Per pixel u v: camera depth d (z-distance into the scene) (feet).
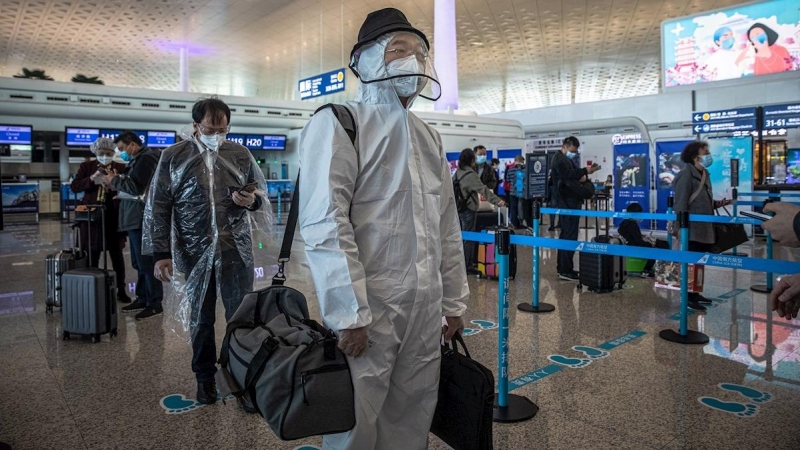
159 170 9.01
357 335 4.38
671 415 8.34
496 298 16.94
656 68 76.59
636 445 7.40
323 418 4.38
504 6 49.75
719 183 32.37
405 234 4.78
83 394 9.38
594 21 54.08
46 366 10.79
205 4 47.50
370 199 4.80
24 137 46.34
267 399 4.42
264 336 4.86
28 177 59.06
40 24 52.54
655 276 19.52
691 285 15.46
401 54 4.83
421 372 4.91
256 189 8.93
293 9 49.34
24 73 66.28
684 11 50.98
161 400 9.12
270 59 69.21
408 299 4.74
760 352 11.39
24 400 9.12
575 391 9.36
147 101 51.70
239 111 58.39
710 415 8.32
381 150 4.78
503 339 8.45
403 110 4.96
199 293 8.90
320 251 4.46
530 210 38.86
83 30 54.70
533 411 8.41
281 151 64.85
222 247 8.98
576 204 20.08
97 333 12.31
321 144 4.69
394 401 4.92
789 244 4.51
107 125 50.26
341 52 65.51
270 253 25.45
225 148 9.40
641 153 34.83
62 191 50.06
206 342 8.98
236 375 4.77
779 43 29.94
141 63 70.90
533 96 101.24
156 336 12.88
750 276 20.34
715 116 42.47
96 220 15.93
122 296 16.56
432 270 4.93
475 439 4.99
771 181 50.16
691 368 10.44
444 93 49.44
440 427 5.44
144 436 7.83
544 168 30.60
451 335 5.43
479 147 30.35
